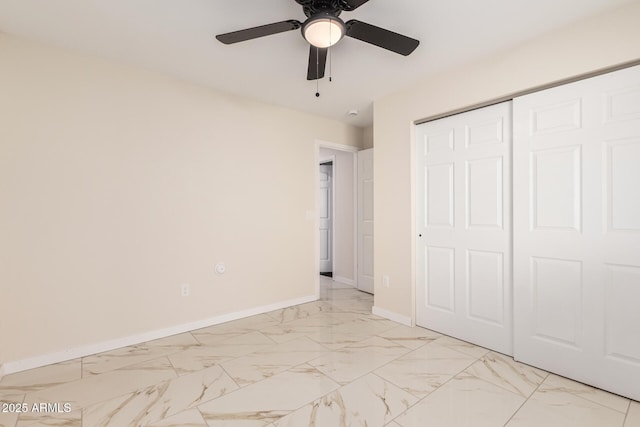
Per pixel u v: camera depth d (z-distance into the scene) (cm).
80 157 229
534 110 215
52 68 220
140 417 161
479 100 238
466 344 252
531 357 216
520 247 221
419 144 291
